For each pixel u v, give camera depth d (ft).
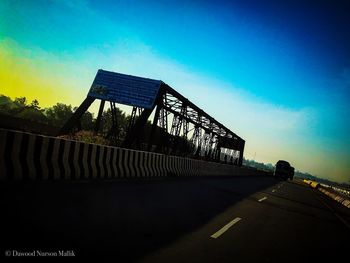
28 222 15.43
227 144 148.66
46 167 27.81
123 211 22.04
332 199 94.43
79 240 14.49
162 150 77.71
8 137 23.86
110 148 38.04
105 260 12.85
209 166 86.02
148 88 71.92
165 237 17.79
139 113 73.51
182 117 83.51
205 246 17.47
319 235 27.09
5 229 13.92
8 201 18.54
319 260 18.93
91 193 26.04
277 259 17.56
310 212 43.04
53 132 88.38
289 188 99.09
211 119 104.37
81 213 19.17
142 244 15.75
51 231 14.89
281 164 199.11
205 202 34.04
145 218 21.35
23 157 25.49
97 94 74.69
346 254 21.70
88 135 70.79
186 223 22.31
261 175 200.23
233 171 119.55
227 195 44.68
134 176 44.60
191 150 102.01
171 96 78.28
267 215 32.91
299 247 21.31
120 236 16.30
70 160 30.99
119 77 75.10
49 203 19.92
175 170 61.67
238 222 26.21
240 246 18.88
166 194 34.45
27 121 78.79
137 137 70.33
